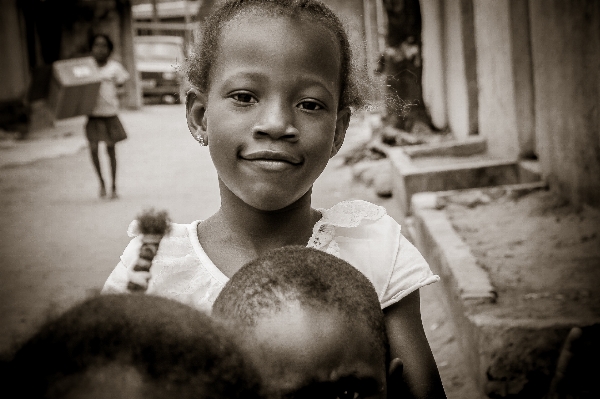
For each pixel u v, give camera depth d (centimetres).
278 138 133
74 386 55
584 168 579
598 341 326
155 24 3350
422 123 1089
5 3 1731
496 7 823
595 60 542
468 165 768
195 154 1326
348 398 98
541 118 685
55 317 61
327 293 99
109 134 899
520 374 334
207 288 143
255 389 61
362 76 160
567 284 411
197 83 148
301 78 135
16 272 584
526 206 618
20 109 1700
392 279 147
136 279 141
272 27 135
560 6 611
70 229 743
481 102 948
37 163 1265
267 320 96
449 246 485
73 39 2198
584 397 300
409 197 757
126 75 909
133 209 838
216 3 147
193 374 57
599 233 516
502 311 365
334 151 157
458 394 356
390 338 145
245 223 146
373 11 1630
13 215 818
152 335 57
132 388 55
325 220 150
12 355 59
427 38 1205
